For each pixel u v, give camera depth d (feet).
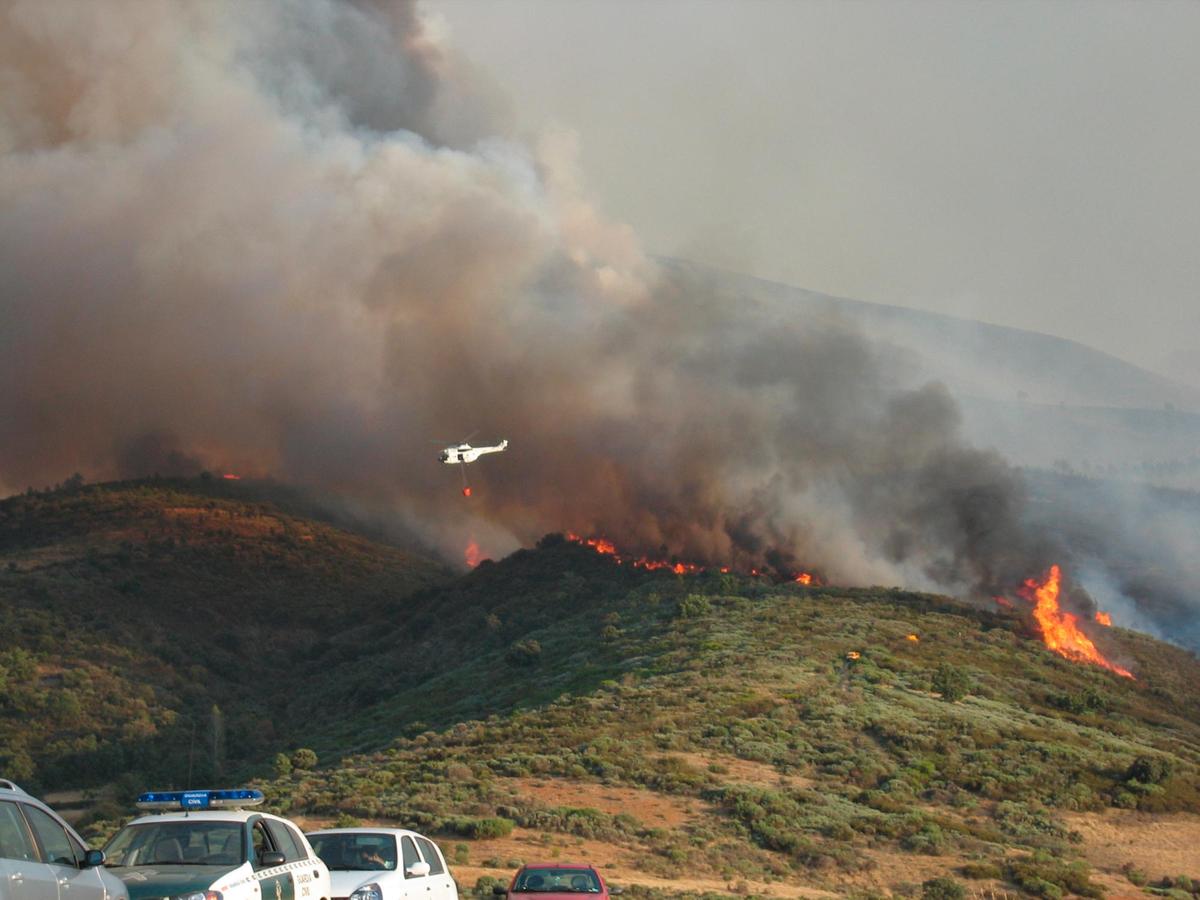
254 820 57.67
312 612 593.83
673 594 419.95
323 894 60.90
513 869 152.35
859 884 173.47
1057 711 296.92
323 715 403.13
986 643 355.15
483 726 271.49
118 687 412.98
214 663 490.90
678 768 219.41
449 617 489.67
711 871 169.99
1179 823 216.95
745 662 304.50
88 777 329.52
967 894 169.89
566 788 207.51
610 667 321.52
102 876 48.93
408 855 70.23
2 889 42.60
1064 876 178.81
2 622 460.14
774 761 230.07
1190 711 338.13
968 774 228.63
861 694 277.23
